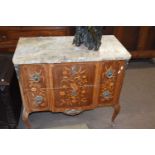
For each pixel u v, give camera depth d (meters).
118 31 2.54
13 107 1.67
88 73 1.50
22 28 2.21
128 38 2.64
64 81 1.52
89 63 1.45
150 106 2.20
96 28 1.46
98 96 1.66
